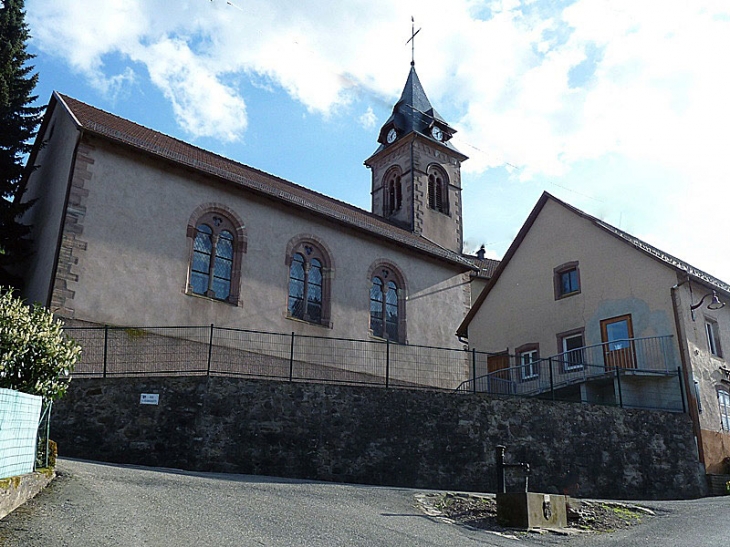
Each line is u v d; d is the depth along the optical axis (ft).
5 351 35.24
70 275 64.85
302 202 85.20
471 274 119.85
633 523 40.93
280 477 50.62
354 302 88.33
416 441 54.75
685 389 69.87
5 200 77.41
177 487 38.91
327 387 54.49
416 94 141.69
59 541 25.90
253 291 77.87
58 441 49.80
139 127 87.45
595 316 81.25
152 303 69.51
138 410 51.16
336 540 30.25
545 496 39.27
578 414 60.03
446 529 35.68
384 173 137.80
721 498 58.13
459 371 96.07
